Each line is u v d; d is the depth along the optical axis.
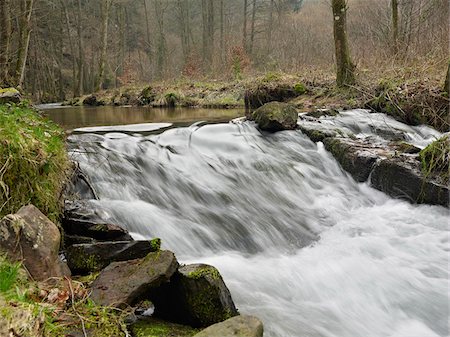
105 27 25.72
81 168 5.45
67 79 37.91
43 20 28.47
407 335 3.42
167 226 4.89
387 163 6.19
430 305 3.82
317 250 4.92
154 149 6.79
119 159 6.06
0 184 3.28
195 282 2.85
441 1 13.93
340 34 11.98
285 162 7.16
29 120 4.62
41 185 3.67
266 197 6.12
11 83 13.13
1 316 1.89
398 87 9.79
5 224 2.66
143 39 45.25
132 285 2.74
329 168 7.26
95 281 2.86
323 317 3.57
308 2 45.62
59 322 2.39
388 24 18.22
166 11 45.53
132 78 30.00
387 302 3.87
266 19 36.91
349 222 5.66
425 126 8.79
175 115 12.41
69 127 9.23
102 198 5.16
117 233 3.88
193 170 6.41
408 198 5.93
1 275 2.28
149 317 2.93
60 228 3.81
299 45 26.41
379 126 8.77
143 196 5.46
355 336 3.37
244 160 7.02
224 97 16.20
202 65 28.38
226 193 5.97
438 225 5.33
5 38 12.81
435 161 5.69
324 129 8.09
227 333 2.33
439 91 8.70
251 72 22.22
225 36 33.62
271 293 3.88
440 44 11.77
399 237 5.15
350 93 11.73
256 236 5.17
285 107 8.48
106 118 11.77
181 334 2.66
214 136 7.87
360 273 4.34
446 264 4.53
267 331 3.27
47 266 2.73
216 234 5.03
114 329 2.45
